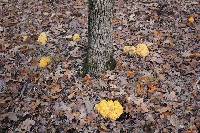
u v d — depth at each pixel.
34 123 2.20
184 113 2.16
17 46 3.04
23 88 2.50
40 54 2.89
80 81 2.50
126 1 3.61
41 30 3.28
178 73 2.50
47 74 2.62
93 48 2.45
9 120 2.24
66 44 2.98
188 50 2.75
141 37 2.97
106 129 2.11
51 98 2.38
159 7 3.42
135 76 2.51
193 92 2.31
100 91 2.39
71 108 2.28
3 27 3.41
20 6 3.80
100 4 2.28
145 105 2.25
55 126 2.16
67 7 3.66
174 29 3.04
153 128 2.08
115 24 3.20
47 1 3.84
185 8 3.36
